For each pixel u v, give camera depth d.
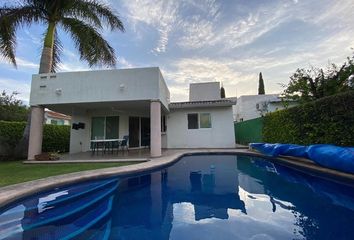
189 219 3.82
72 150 13.11
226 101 14.31
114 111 14.41
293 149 7.83
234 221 3.66
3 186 4.90
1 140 11.12
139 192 5.60
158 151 10.02
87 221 3.85
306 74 12.17
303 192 5.25
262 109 20.48
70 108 12.72
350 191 5.20
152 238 3.18
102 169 6.85
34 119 10.38
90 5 11.68
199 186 6.12
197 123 15.45
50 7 11.12
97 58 12.45
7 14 10.59
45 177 5.85
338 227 3.29
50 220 3.86
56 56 12.85
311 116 7.75
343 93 6.22
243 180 6.74
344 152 5.46
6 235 3.30
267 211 4.07
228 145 14.95
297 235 3.05
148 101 10.80
